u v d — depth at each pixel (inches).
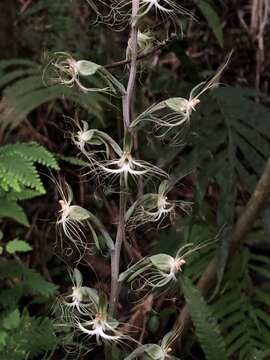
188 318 90.4
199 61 142.2
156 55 131.6
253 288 99.9
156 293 85.5
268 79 139.4
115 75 76.8
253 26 141.1
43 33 143.6
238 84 139.5
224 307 97.2
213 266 89.8
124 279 65.5
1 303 94.0
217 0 145.0
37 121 141.5
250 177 89.4
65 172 133.9
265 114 98.0
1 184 87.6
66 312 73.1
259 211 84.4
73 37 136.2
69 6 139.1
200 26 139.6
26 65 134.7
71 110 136.6
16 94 112.3
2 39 137.4
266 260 102.7
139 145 101.2
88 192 131.0
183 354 96.0
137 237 113.8
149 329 90.0
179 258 64.8
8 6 136.3
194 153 88.5
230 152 90.9
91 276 111.1
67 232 66.1
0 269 96.0
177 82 118.6
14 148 90.8
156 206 64.9
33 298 114.4
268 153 93.3
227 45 141.4
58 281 124.5
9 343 78.3
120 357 76.2
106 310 63.4
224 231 83.7
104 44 130.6
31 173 87.7
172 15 68.0
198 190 86.9
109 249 65.3
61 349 100.7
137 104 115.3
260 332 95.7
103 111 123.8
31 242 127.6
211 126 94.4
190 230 91.4
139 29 65.3
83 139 63.5
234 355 100.3
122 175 62.2
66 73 63.1
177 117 72.5
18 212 94.8
